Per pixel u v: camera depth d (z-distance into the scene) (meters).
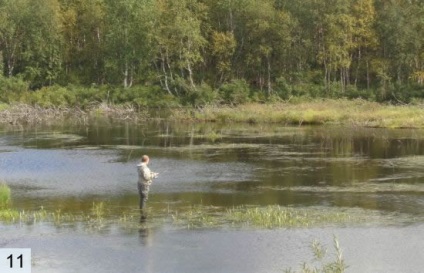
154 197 28.38
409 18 79.38
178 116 67.12
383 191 29.06
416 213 24.77
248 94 77.56
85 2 95.00
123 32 84.38
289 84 81.19
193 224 23.47
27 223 23.75
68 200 27.91
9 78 83.69
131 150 43.59
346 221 23.66
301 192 29.11
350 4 81.12
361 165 36.38
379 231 22.28
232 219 24.11
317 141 47.34
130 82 86.88
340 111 62.44
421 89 76.00
